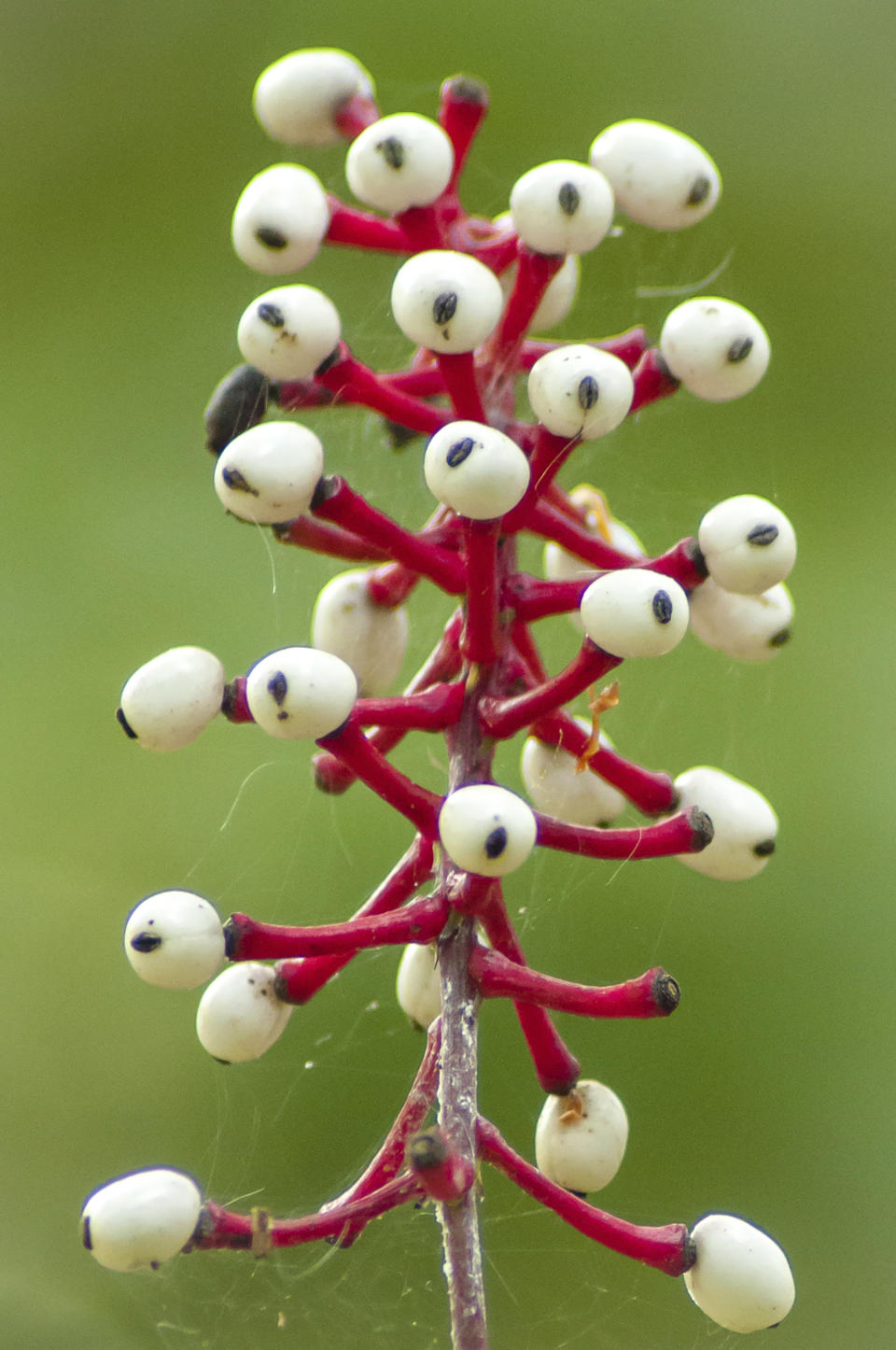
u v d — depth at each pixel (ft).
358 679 1.67
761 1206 2.31
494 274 1.62
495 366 1.62
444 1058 1.58
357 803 2.65
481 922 1.60
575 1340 2.12
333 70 1.65
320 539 1.62
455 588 1.60
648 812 1.64
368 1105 2.35
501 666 1.61
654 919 2.52
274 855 2.63
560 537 1.61
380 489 2.77
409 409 1.61
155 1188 1.57
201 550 2.92
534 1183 1.58
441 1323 2.10
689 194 1.62
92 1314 2.18
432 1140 1.53
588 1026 2.43
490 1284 2.16
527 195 1.59
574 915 2.52
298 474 1.58
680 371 1.62
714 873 1.64
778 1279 1.59
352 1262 2.13
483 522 1.57
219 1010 1.62
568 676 1.57
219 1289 2.14
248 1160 2.35
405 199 1.60
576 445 1.59
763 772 2.77
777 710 2.82
